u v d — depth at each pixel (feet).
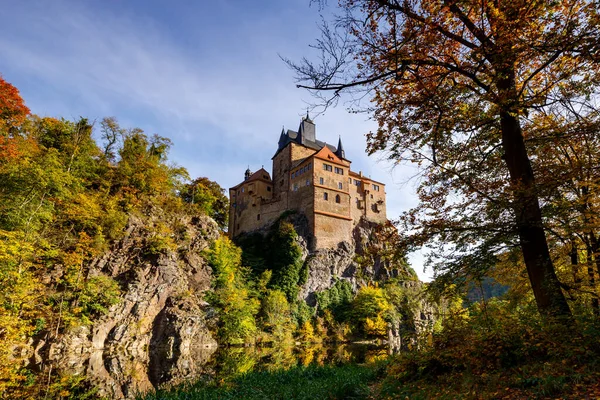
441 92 26.73
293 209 248.73
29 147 103.09
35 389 57.57
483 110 27.66
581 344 23.38
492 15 24.76
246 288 183.62
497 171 33.45
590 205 30.66
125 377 71.56
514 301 40.52
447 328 33.37
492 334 28.63
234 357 101.71
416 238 30.94
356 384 33.06
